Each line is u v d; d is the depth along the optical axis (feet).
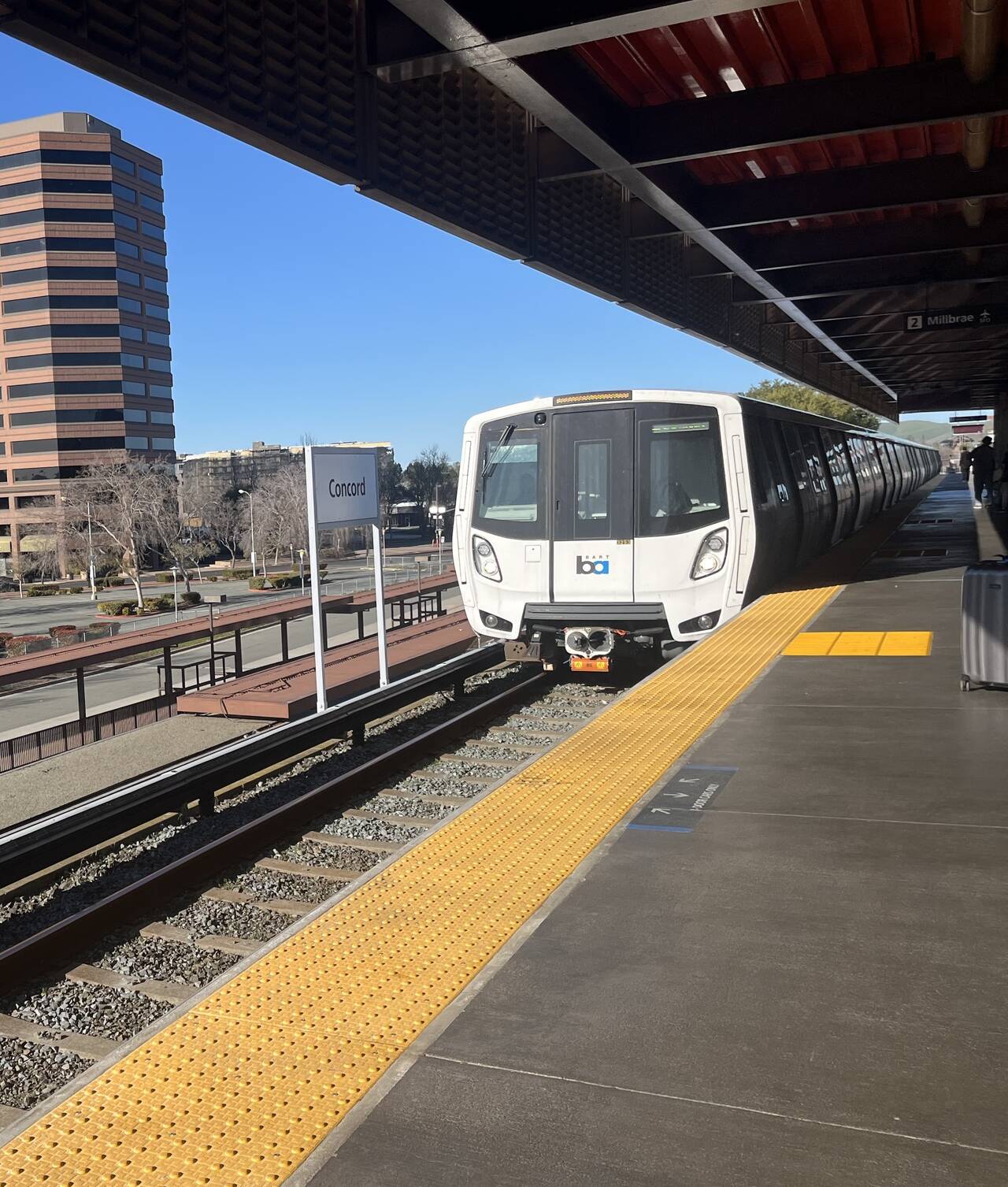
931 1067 8.65
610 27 25.17
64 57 21.11
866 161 44.32
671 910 12.11
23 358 313.53
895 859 13.37
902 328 77.97
